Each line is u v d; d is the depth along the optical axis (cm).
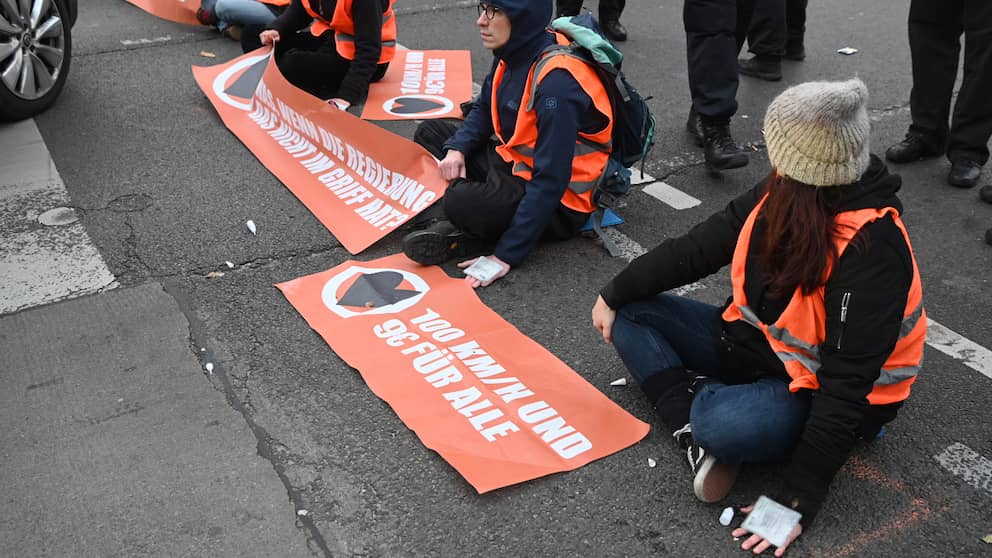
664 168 459
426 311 327
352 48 518
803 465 220
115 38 651
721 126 445
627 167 375
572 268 363
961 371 302
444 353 303
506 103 355
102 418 274
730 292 350
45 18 500
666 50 646
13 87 480
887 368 224
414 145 402
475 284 346
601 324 270
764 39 577
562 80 335
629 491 249
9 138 474
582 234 389
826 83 201
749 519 229
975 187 438
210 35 664
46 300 334
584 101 339
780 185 210
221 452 262
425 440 263
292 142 469
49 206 404
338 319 323
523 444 263
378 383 288
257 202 412
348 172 433
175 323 321
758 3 570
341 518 240
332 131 440
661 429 273
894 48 652
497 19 338
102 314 326
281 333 317
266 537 233
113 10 721
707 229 248
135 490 247
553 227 371
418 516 241
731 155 438
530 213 347
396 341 310
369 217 393
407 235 379
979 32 410
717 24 424
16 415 275
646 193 432
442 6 745
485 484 246
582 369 301
